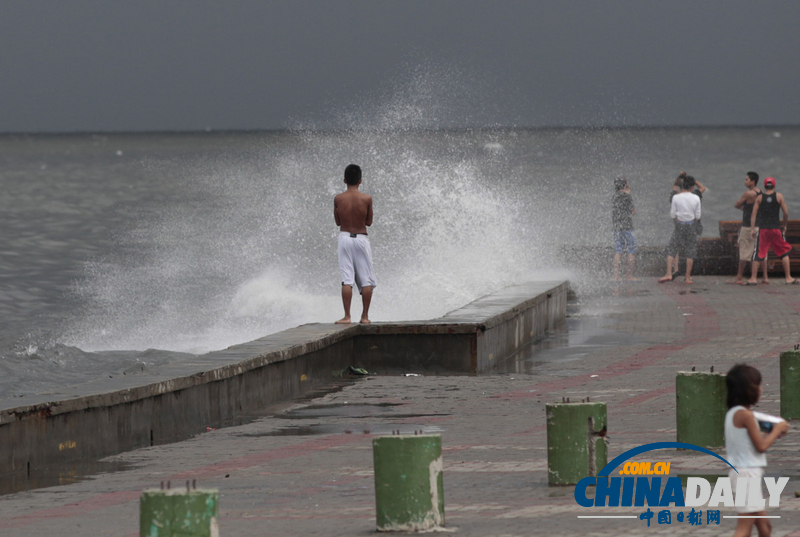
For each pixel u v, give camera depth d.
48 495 19.84
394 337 38.16
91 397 24.16
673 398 29.50
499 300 44.25
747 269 66.81
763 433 14.53
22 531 16.50
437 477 15.69
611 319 50.16
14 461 22.22
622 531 15.17
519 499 17.72
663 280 63.62
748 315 48.69
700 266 67.94
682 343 41.78
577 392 31.70
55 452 23.23
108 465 23.05
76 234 102.75
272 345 33.50
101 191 171.62
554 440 18.75
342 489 19.31
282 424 28.08
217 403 29.06
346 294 39.03
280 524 16.38
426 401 31.17
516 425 26.30
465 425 26.67
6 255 84.62
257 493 19.16
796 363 25.28
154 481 20.81
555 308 49.19
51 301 60.78
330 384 35.66
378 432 26.17
